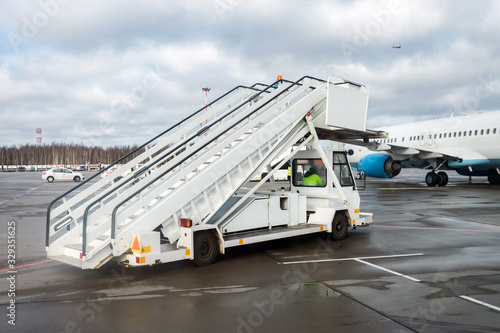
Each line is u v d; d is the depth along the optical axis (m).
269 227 8.69
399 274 6.66
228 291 5.79
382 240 9.80
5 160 113.75
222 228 7.68
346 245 9.20
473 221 12.79
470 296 5.49
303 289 5.86
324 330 4.34
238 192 10.14
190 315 4.83
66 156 111.38
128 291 5.84
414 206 16.84
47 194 25.03
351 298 5.42
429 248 8.82
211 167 7.37
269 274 6.70
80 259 6.49
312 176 10.01
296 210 9.34
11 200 21.28
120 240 6.35
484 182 33.78
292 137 8.80
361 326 4.46
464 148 24.38
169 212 6.88
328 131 9.86
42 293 5.78
